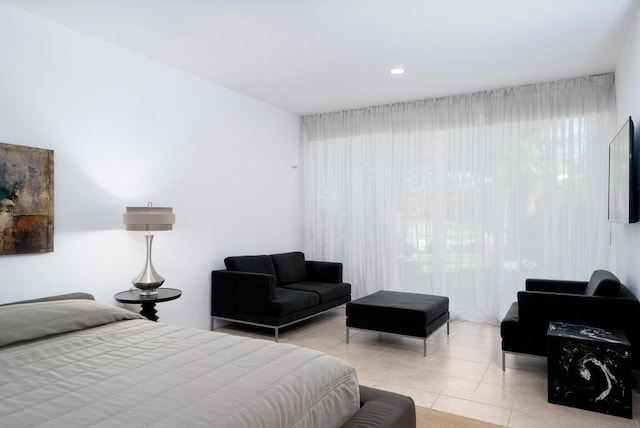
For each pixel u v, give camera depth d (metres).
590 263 4.29
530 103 4.60
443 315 4.20
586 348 2.70
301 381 1.64
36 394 1.50
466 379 3.21
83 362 1.83
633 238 3.21
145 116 3.84
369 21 3.11
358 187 5.63
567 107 4.42
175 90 4.14
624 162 3.11
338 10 2.95
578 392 2.72
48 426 1.25
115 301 3.58
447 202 5.05
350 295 5.36
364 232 5.59
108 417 1.31
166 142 4.05
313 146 5.95
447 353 3.81
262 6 2.89
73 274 3.27
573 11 2.95
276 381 1.60
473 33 3.31
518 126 4.65
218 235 4.64
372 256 5.53
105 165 3.51
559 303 3.14
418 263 5.23
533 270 4.56
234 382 1.57
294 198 5.93
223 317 4.41
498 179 4.75
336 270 5.30
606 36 3.35
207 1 2.83
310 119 5.97
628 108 3.41
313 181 5.95
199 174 4.41
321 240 5.88
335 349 3.94
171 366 1.75
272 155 5.50
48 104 3.11
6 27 2.88
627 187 2.99
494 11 2.95
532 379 3.20
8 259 2.88
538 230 4.54
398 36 3.36
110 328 2.41
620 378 2.61
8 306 2.40
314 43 3.52
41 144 3.07
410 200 5.29
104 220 3.50
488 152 4.81
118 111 3.61
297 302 4.31
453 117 5.03
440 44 3.52
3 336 2.06
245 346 2.02
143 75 3.82
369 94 4.97
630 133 2.94
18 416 1.32
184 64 4.03
